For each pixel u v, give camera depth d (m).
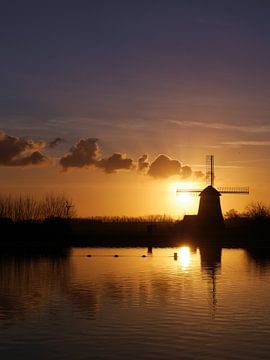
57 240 105.44
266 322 26.78
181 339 23.55
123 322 26.84
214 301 32.72
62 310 30.12
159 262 60.16
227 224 125.56
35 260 63.09
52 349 22.19
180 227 117.19
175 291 36.97
